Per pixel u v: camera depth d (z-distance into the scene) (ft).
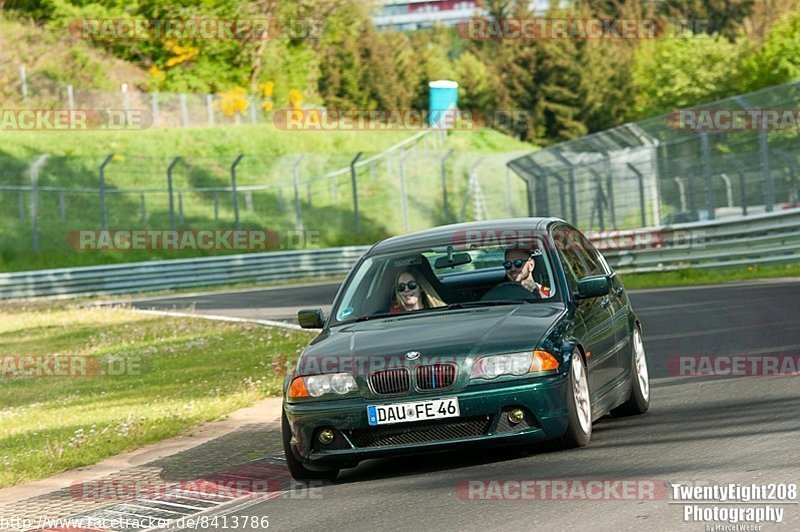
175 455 110.83
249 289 433.48
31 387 189.98
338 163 647.15
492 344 86.43
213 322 276.41
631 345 107.14
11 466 112.88
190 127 640.99
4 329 291.79
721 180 343.67
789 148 323.37
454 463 90.48
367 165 652.07
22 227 501.15
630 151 366.43
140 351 225.97
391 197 629.10
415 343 87.92
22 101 624.18
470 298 99.25
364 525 71.77
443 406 84.74
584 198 445.78
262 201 586.45
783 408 99.71
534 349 85.92
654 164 361.51
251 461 102.94
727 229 301.63
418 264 101.55
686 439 89.10
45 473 109.09
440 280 102.06
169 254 520.83
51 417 151.64
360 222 597.93
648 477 75.87
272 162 626.23
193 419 132.36
